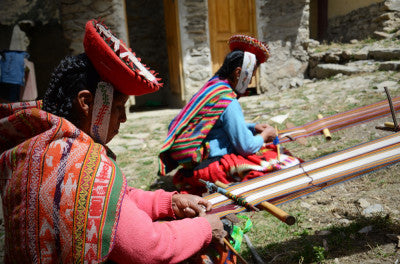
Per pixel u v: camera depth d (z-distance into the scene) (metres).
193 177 3.00
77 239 1.03
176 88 8.73
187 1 7.86
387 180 3.22
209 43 8.15
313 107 5.92
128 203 1.13
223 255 1.50
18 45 9.72
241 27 8.32
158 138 5.84
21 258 1.07
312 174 1.93
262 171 2.80
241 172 2.82
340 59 8.34
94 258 1.04
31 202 1.04
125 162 4.82
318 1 11.32
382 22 9.25
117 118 1.27
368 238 2.43
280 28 8.43
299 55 8.65
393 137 2.21
